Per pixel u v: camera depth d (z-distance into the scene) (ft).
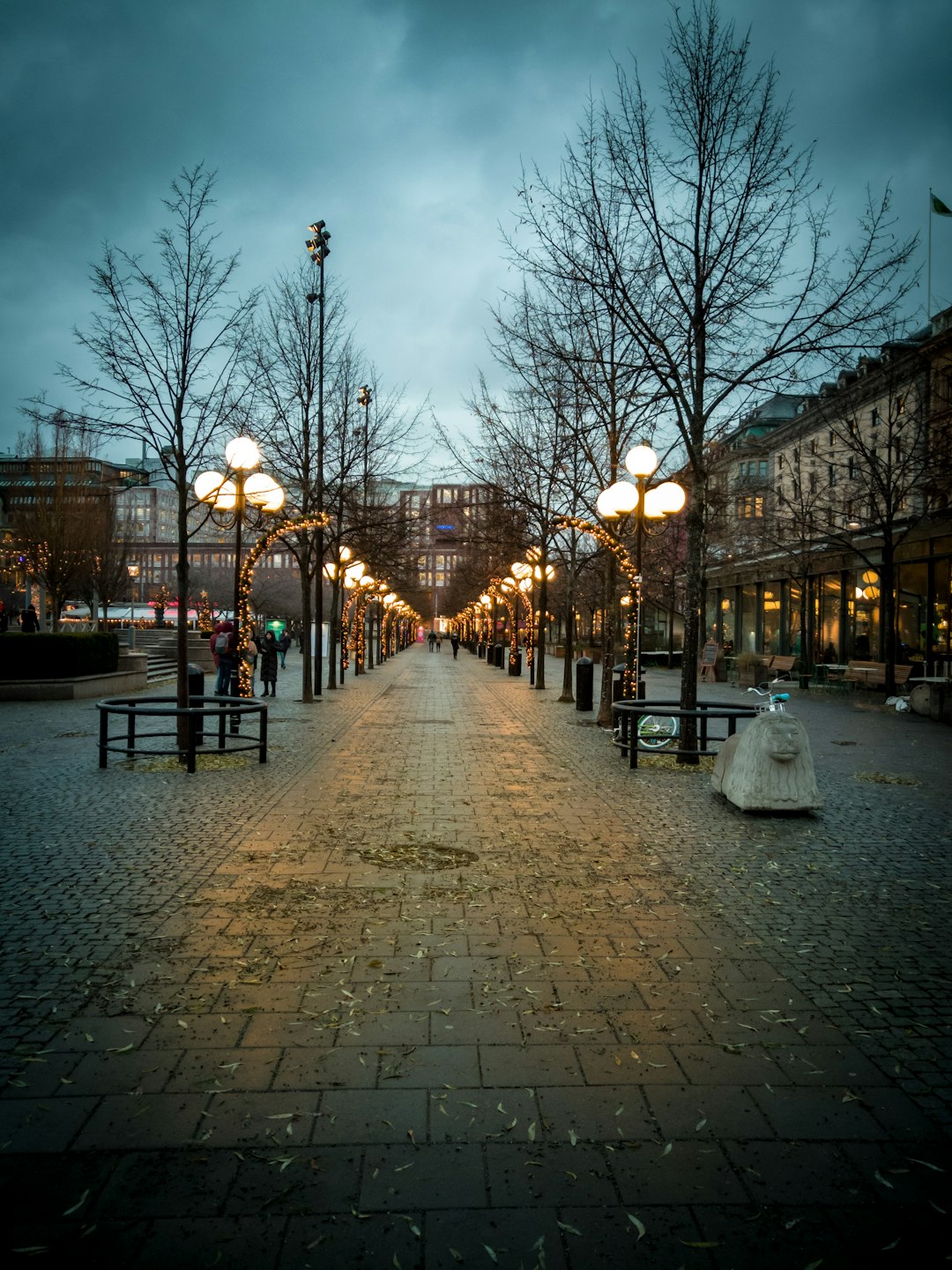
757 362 39.93
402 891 19.36
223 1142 9.72
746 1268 7.95
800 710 68.69
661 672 128.77
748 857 22.94
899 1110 10.66
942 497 76.84
